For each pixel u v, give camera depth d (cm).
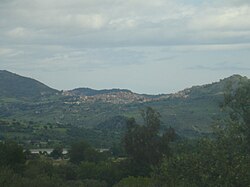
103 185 7050
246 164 1836
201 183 1914
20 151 5594
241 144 2023
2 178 3025
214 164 1902
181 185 1962
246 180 1775
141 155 6225
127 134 6378
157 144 6159
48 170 6588
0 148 5450
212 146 1936
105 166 7606
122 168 6900
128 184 4000
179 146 2206
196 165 1931
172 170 2078
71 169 7762
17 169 5191
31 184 3231
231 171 1798
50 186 3525
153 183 2275
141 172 6153
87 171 7606
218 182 1809
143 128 6262
